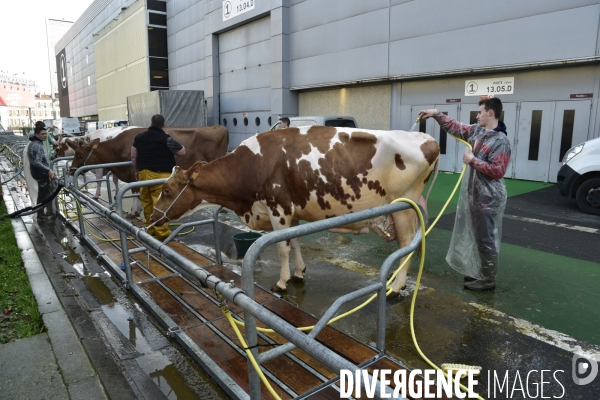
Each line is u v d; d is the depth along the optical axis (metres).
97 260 5.51
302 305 4.06
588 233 6.37
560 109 10.55
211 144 9.64
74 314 3.98
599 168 7.45
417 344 3.23
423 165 3.79
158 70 28.11
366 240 6.25
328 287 4.48
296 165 3.90
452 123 4.39
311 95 17.31
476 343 3.33
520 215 7.56
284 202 4.03
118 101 36.34
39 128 7.63
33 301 4.25
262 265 5.20
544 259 5.27
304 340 1.59
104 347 3.39
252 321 2.14
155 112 18.41
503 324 3.63
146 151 6.21
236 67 21.09
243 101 20.91
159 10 27.39
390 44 13.69
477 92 12.06
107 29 36.81
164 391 2.86
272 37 17.83
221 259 5.34
